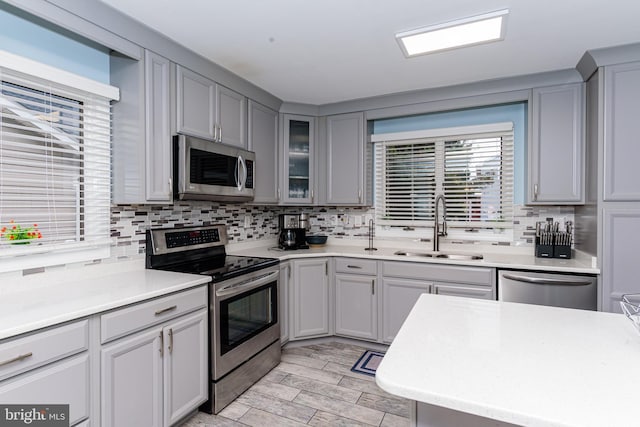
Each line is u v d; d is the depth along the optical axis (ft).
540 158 9.10
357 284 10.39
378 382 2.80
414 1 5.85
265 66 8.52
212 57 8.01
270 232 12.51
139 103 6.75
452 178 11.09
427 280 9.48
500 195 10.52
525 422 2.29
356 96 10.81
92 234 6.73
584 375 2.82
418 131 11.36
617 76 7.66
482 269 8.86
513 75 9.09
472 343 3.49
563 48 7.55
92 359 4.96
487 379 2.76
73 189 6.56
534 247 10.08
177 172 7.48
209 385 7.11
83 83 6.38
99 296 5.45
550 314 4.41
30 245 5.93
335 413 7.16
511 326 3.97
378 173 12.09
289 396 7.79
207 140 8.20
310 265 10.46
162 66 7.19
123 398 5.37
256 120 10.18
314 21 6.49
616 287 7.70
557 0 5.81
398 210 11.84
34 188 5.96
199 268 7.86
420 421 3.22
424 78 9.33
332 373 8.86
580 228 9.15
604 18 6.37
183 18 6.38
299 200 11.59
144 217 7.82
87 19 5.80
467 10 6.12
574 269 7.99
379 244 12.01
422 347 3.40
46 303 5.05
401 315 9.82
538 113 9.11
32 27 5.83
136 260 7.60
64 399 4.61
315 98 10.98
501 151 10.48
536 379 2.76
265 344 8.71
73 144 6.31
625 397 2.48
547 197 9.04
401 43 7.22
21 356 4.15
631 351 3.29
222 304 7.28
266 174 10.65
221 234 9.58
